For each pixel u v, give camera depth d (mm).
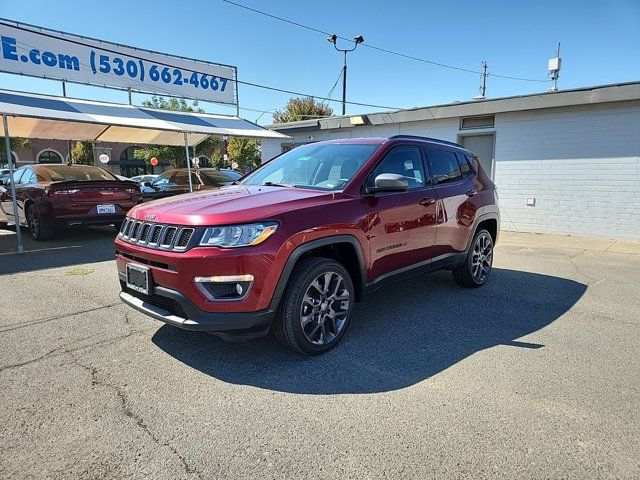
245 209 3168
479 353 3625
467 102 10984
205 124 11812
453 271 5512
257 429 2561
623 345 3824
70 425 2572
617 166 9500
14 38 11023
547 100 9828
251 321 3068
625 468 2260
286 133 15844
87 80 12258
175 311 3182
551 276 6309
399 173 4320
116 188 8570
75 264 6652
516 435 2523
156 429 2549
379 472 2213
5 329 4004
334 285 3613
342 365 3373
